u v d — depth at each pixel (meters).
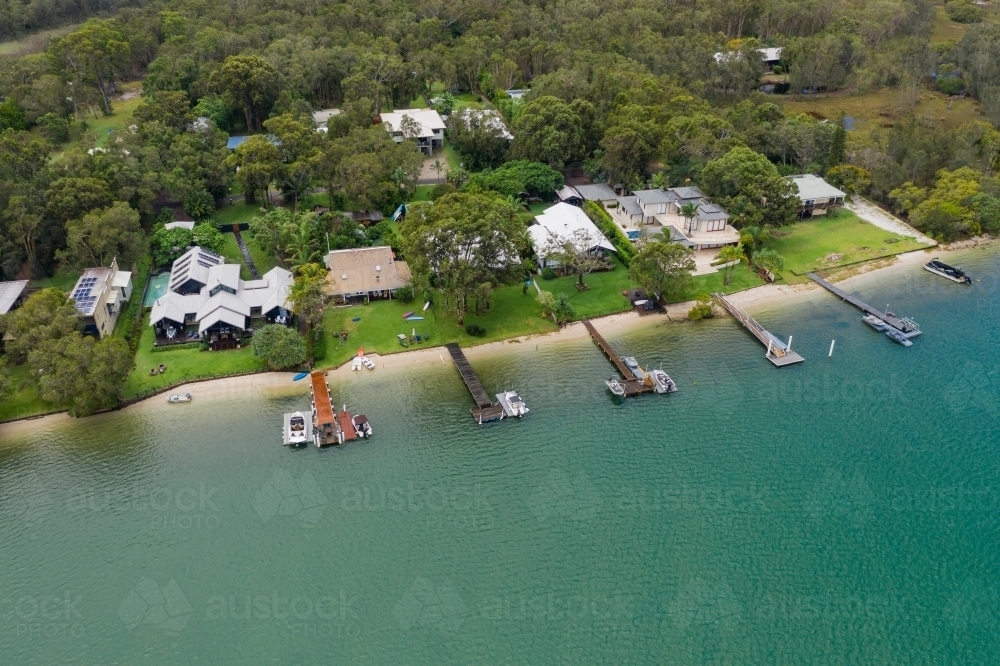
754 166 147.25
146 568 82.50
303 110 187.25
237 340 119.06
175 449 98.94
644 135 165.62
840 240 154.12
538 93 196.50
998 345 120.62
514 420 104.25
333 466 96.19
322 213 154.75
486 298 117.62
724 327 125.88
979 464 96.44
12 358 112.50
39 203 134.12
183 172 153.00
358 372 113.88
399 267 135.38
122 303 128.25
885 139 179.12
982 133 179.38
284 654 73.44
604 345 118.88
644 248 131.62
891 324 124.44
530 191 168.00
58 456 97.88
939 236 153.88
